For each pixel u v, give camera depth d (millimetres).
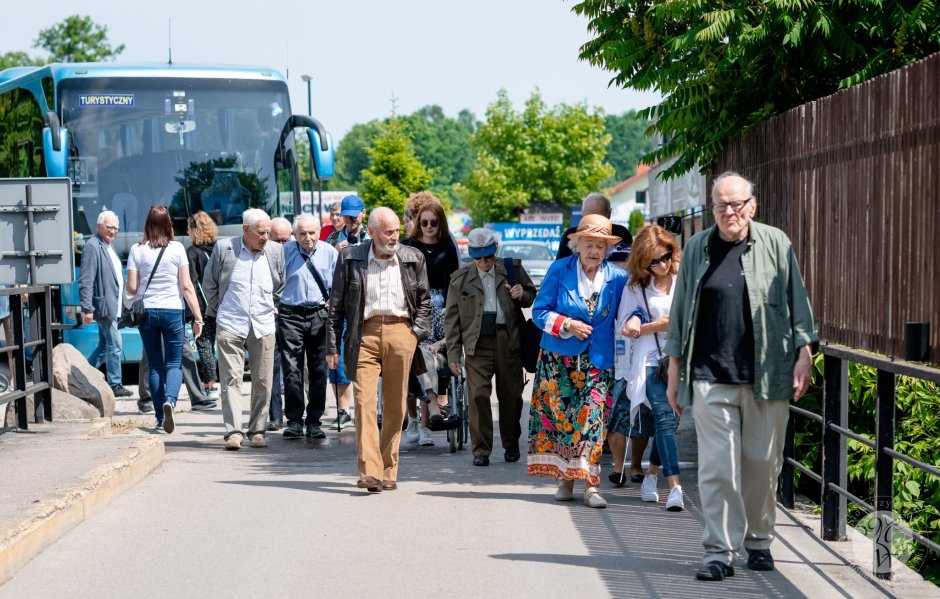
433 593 6227
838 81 10375
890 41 9875
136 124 16578
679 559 6961
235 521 7922
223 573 6602
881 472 6652
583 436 8422
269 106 17062
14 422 10852
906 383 9125
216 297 11125
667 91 10852
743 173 10188
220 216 16688
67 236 11219
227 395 11055
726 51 10023
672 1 9781
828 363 7430
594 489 8492
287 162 17094
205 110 16781
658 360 8492
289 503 8531
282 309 11594
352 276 8984
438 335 10938
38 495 7656
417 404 11570
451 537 7496
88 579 6469
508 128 67750
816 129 8211
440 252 10930
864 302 7246
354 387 8984
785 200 8914
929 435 9172
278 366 12336
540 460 8602
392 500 8672
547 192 67250
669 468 8359
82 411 11461
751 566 6707
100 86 16516
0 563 6340
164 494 8836
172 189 16547
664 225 11203
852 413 9484
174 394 11891
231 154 16812
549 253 37438
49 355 10953
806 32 9680
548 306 8500
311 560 6898
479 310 10117
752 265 6438
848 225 7551
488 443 10219
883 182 7000
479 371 10164
